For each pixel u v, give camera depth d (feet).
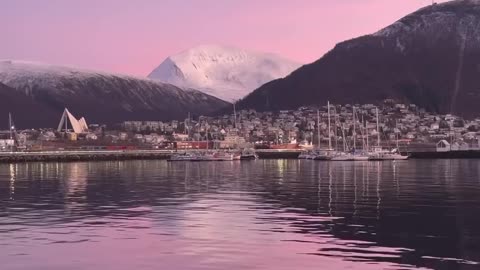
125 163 621.31
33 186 265.75
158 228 130.82
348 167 469.57
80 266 96.27
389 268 93.81
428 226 132.26
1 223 138.72
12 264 97.50
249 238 118.11
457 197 196.75
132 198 199.82
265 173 376.27
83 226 133.90
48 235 122.21
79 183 285.84
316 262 97.81
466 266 95.04
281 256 101.96
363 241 114.73
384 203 178.50
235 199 194.08
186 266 95.55
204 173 383.04
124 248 108.99
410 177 318.45
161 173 387.75
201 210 162.81
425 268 94.07
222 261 98.68
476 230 126.62
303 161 640.17
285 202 183.01
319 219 143.74
